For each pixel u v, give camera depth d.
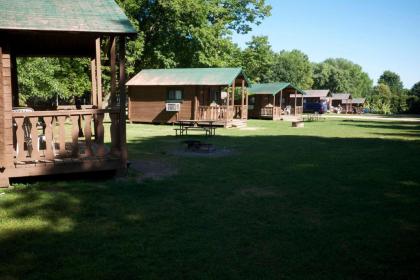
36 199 7.22
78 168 8.61
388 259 4.75
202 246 5.11
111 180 8.88
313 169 10.59
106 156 9.02
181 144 16.36
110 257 4.76
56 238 5.35
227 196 7.66
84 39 10.13
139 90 30.72
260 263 4.62
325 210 6.75
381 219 6.25
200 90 29.05
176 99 29.38
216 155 13.20
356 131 24.97
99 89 9.94
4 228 5.71
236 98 43.97
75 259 4.68
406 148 15.50
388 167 10.95
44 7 8.55
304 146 16.06
